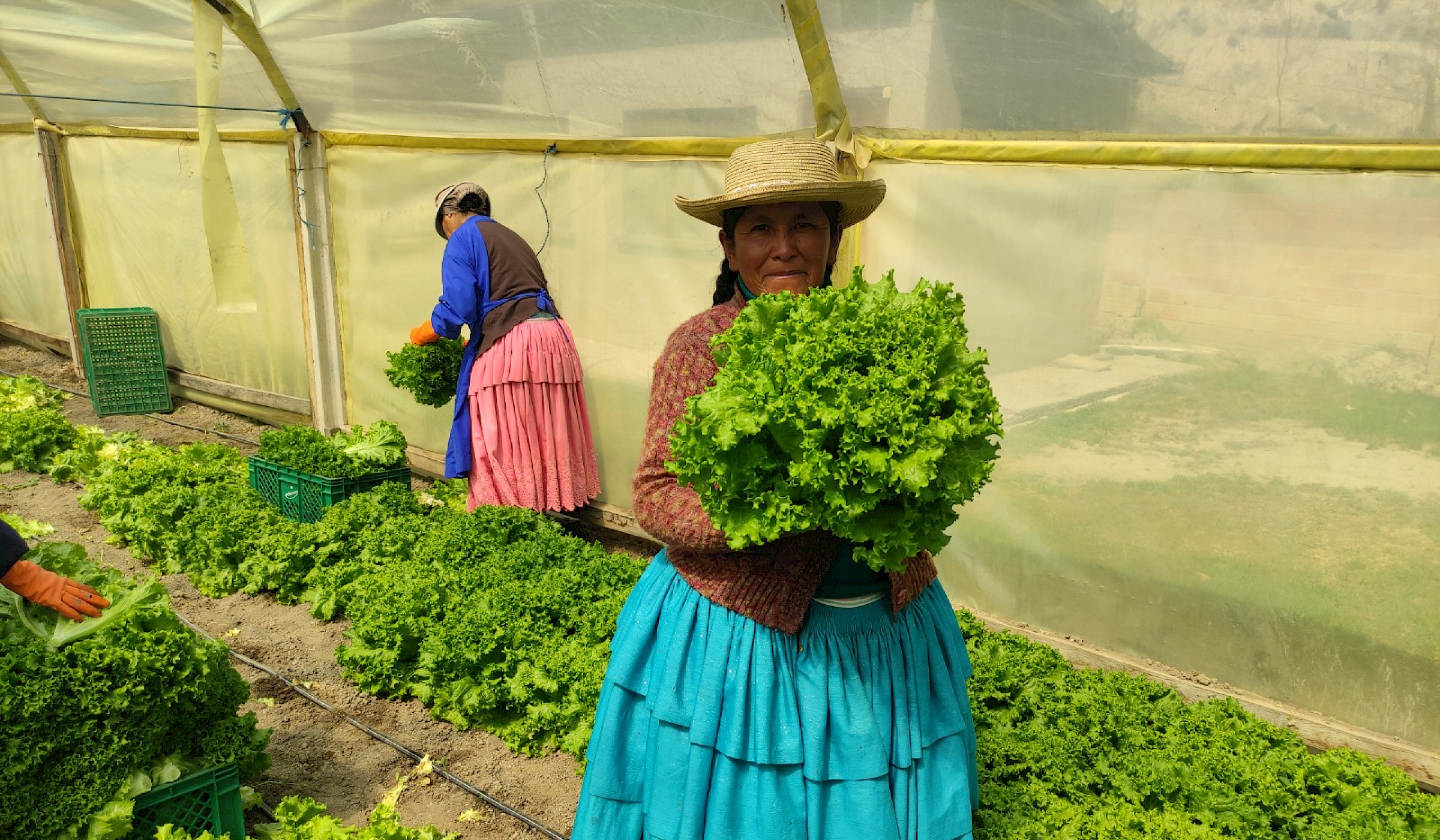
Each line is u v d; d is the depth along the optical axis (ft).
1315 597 13.46
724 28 16.19
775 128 17.29
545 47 18.79
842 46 15.37
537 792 13.07
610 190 20.63
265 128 26.40
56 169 34.86
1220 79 12.95
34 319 40.81
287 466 21.31
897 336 6.58
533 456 20.20
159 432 30.22
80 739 9.51
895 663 7.58
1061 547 15.66
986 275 15.76
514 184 22.34
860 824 7.23
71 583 10.12
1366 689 13.20
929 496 6.39
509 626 14.85
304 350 28.71
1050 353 15.37
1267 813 11.57
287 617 17.93
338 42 21.21
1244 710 13.28
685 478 6.91
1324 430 13.15
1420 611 12.69
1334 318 12.89
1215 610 14.32
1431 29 11.41
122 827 9.48
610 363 21.68
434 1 18.65
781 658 7.38
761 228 8.24
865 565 7.66
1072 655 15.42
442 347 21.39
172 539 19.42
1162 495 14.58
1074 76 13.96
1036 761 12.13
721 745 7.35
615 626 14.93
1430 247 12.10
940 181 15.92
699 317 7.89
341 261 26.35
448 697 14.65
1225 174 13.41
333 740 14.06
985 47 14.38
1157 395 14.44
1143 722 12.92
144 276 33.50
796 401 6.45
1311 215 12.85
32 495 24.30
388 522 19.21
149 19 21.95
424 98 21.88
